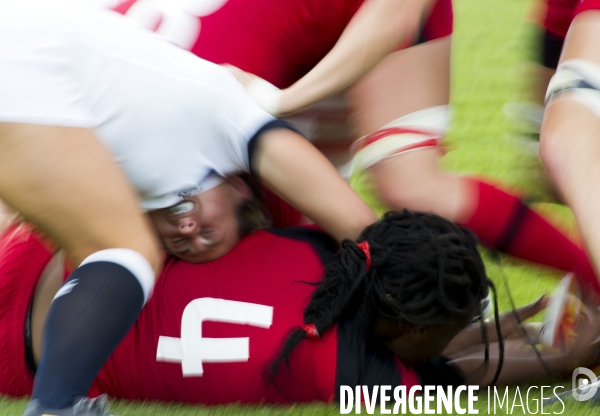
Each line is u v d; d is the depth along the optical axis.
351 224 6.68
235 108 6.68
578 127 7.08
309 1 7.98
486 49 20.14
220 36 7.84
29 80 5.91
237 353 6.45
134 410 6.62
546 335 7.95
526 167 9.12
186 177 6.58
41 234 6.68
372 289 6.36
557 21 8.91
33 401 5.40
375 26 7.34
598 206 6.76
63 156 5.85
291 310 6.50
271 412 6.48
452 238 6.42
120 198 5.97
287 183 6.63
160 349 6.62
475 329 7.94
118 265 5.79
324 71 7.40
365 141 8.15
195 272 6.79
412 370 6.92
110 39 6.43
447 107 8.42
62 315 5.56
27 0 6.35
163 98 6.45
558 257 7.75
